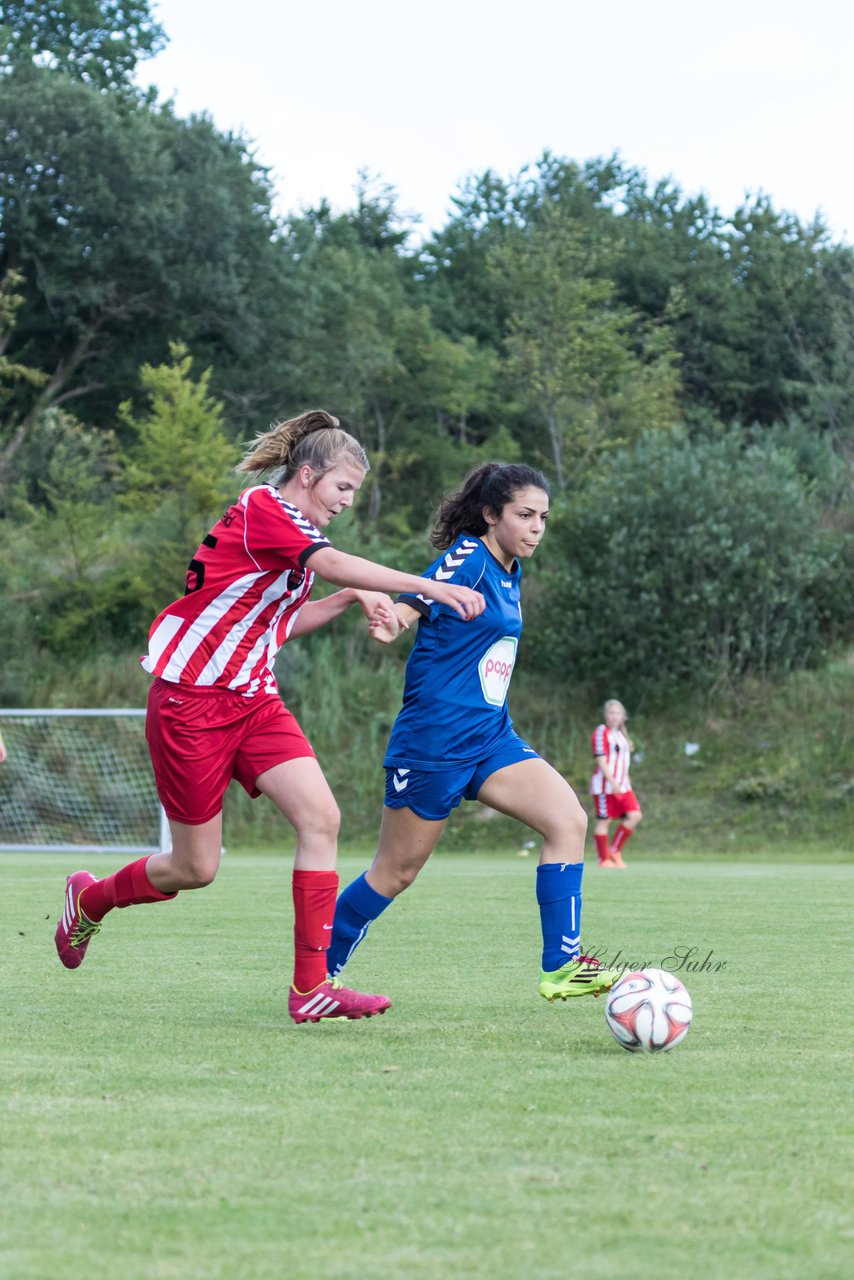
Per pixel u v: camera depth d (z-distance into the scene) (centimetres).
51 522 6400
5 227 8431
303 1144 670
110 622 6153
